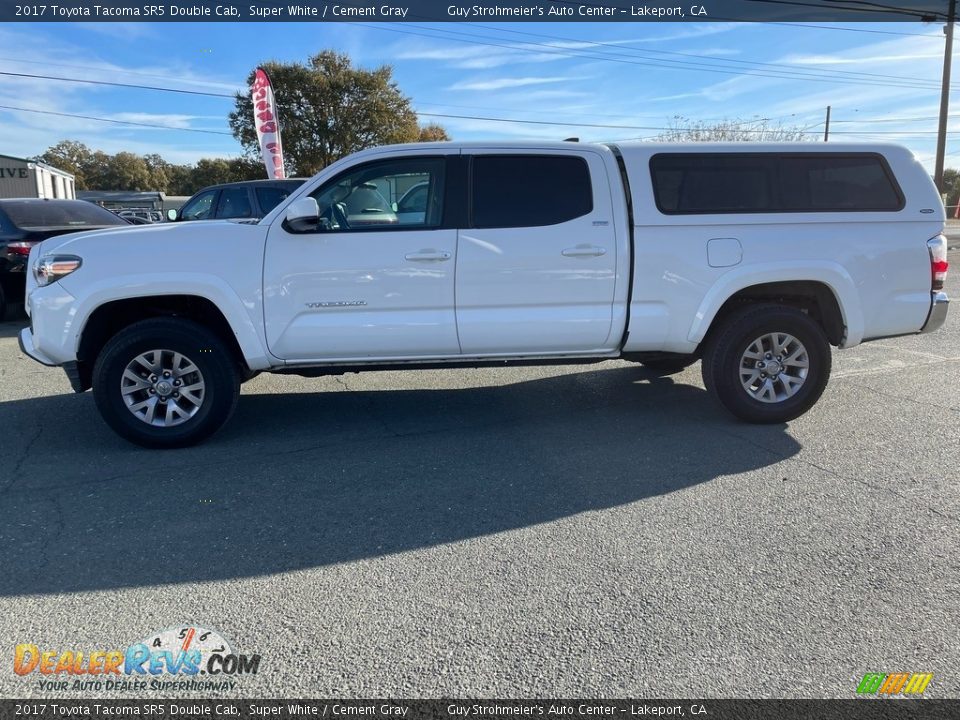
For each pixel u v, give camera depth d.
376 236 4.72
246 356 4.76
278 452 4.77
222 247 4.65
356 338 4.80
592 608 2.90
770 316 5.00
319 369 4.95
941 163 23.97
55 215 10.16
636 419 5.43
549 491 4.09
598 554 3.35
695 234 4.89
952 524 3.61
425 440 4.99
